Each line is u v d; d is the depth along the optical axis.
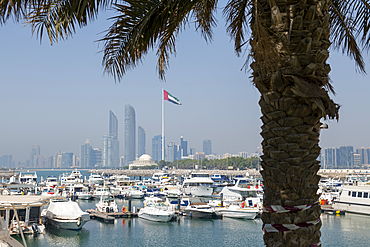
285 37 6.05
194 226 42.84
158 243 35.25
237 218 47.53
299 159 6.17
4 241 12.46
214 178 110.25
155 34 7.02
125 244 34.69
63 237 36.84
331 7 8.60
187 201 55.56
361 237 36.41
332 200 61.44
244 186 65.31
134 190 75.38
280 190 6.26
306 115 6.14
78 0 5.57
